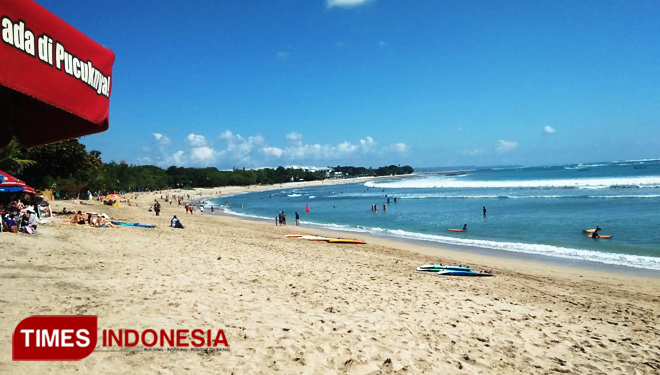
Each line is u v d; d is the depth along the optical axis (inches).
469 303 389.7
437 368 231.3
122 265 418.3
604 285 560.1
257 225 1425.9
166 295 311.6
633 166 5895.7
